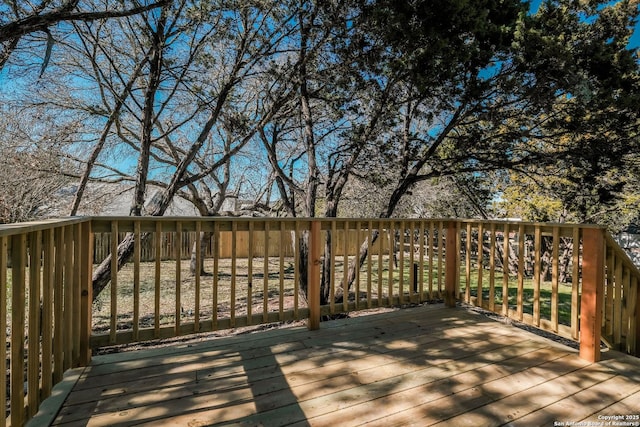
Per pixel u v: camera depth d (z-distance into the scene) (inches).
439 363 89.4
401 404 69.7
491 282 126.5
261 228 109.7
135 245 91.3
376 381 79.4
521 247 115.2
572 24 161.9
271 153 228.2
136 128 256.2
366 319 127.1
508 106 187.0
